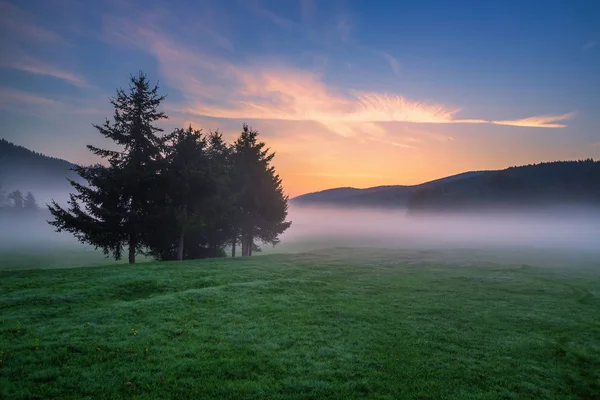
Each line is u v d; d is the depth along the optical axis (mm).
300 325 13484
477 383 9398
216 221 37219
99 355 10102
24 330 11859
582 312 16656
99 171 31062
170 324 13055
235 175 42500
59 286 18047
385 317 14930
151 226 31516
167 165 32438
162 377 8977
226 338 11844
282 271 25438
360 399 8305
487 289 21500
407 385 9125
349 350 11242
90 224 29891
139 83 33562
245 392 8406
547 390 9219
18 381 8438
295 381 9000
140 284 19047
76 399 7863
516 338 12883
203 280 20797
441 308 16625
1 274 21312
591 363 11117
